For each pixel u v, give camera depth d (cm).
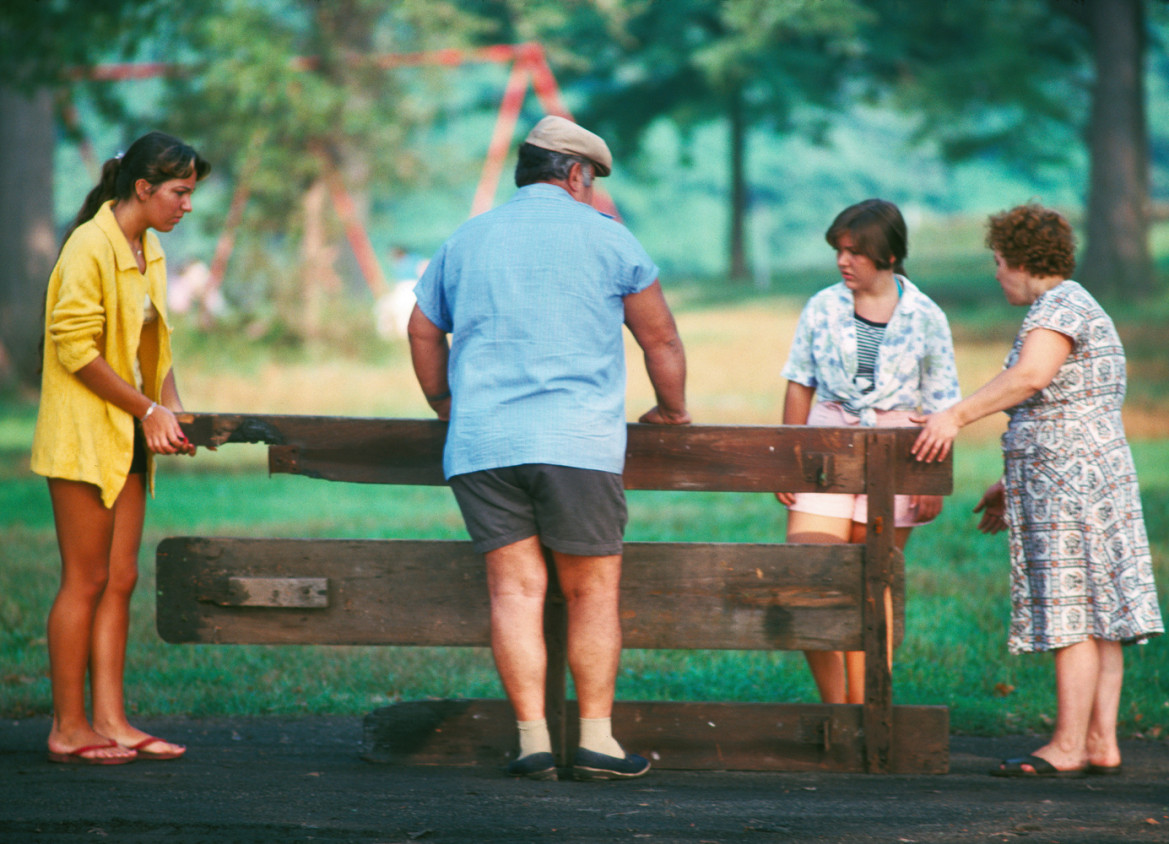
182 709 1391
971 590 1878
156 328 1130
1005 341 5938
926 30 8981
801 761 1101
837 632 1091
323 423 1089
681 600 1095
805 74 9325
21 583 1978
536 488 982
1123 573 1094
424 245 16175
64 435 1067
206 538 1110
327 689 1480
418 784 1017
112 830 873
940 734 1095
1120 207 7612
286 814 911
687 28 9844
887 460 1075
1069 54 8900
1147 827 897
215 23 5212
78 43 5053
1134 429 3922
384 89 5853
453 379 1014
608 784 1027
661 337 1021
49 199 5759
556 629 1087
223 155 5631
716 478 1081
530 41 6988
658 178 11406
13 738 1242
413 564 1104
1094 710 1122
